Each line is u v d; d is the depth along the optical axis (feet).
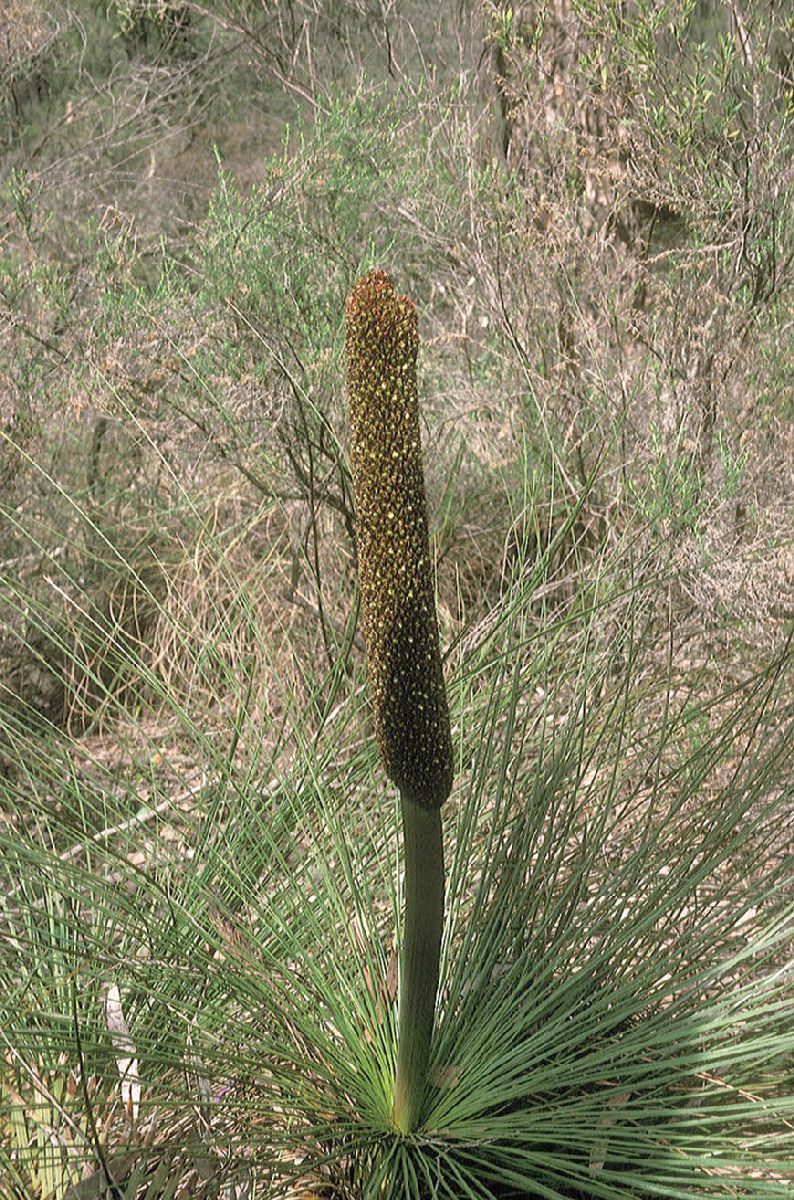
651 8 15.70
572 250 16.57
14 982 9.64
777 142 15.25
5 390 16.14
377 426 6.86
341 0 23.31
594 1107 8.77
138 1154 8.38
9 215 18.47
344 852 10.25
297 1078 8.99
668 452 14.70
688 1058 8.51
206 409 15.62
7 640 15.51
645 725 12.64
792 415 15.57
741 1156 8.63
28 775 11.00
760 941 9.36
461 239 17.35
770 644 13.79
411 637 7.13
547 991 9.48
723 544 14.06
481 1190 8.66
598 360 15.60
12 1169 8.20
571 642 13.20
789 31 15.53
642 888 9.90
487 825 11.04
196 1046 8.64
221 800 11.43
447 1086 8.87
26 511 16.34
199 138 26.03
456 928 10.30
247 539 17.21
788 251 15.47
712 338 15.26
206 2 25.11
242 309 15.67
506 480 16.56
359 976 9.77
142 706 15.15
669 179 15.55
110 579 16.58
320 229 16.74
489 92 18.85
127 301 15.79
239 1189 8.73
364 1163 8.75
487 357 17.67
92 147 22.85
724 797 10.34
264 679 13.24
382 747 7.41
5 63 22.97
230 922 9.64
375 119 17.39
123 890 10.14
